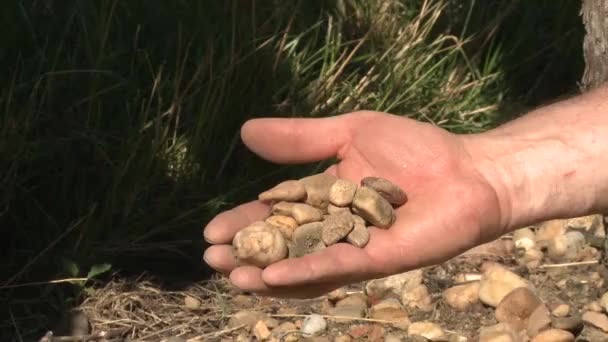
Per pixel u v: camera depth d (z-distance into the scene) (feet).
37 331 4.89
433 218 4.01
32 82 5.36
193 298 5.08
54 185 5.23
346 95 5.72
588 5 4.71
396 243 3.99
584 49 4.78
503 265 5.40
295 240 4.07
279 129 4.24
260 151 4.27
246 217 4.17
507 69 6.16
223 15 5.84
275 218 4.13
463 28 6.17
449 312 5.12
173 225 5.23
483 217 4.04
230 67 5.40
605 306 5.08
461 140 4.20
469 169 4.14
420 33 6.09
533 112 4.32
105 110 5.42
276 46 5.72
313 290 3.98
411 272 5.21
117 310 5.01
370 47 5.96
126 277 5.14
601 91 4.32
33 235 5.15
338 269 3.92
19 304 4.97
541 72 6.29
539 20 6.44
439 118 5.85
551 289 5.26
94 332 4.93
